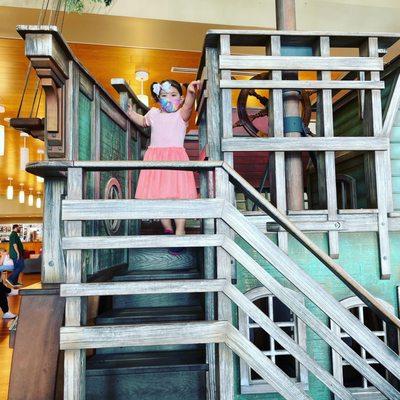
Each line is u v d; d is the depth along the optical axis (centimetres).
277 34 262
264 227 261
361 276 270
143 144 407
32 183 1317
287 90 272
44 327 227
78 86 232
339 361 266
